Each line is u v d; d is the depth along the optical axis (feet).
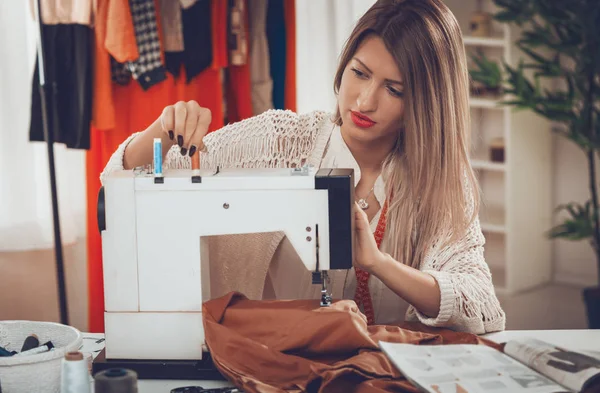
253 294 6.21
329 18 11.75
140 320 4.72
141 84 10.26
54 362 4.16
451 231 5.71
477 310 5.27
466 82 5.63
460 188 5.65
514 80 13.24
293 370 4.36
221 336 4.49
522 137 14.61
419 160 5.55
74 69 10.09
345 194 4.59
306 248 4.65
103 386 3.78
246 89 11.22
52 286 12.41
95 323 10.75
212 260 6.05
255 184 4.61
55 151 12.07
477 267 5.55
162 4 10.36
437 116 5.45
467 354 4.49
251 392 4.24
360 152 6.02
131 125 10.64
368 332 4.69
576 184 15.07
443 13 5.45
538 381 4.17
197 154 4.76
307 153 6.29
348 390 4.19
